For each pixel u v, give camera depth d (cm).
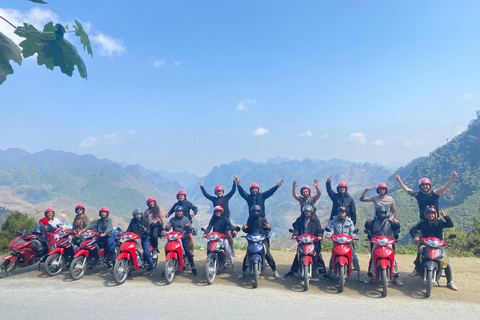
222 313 577
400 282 729
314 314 570
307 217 806
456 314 564
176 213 866
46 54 187
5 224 1373
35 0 144
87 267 872
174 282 786
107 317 561
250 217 832
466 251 1378
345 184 855
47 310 597
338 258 705
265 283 765
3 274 862
